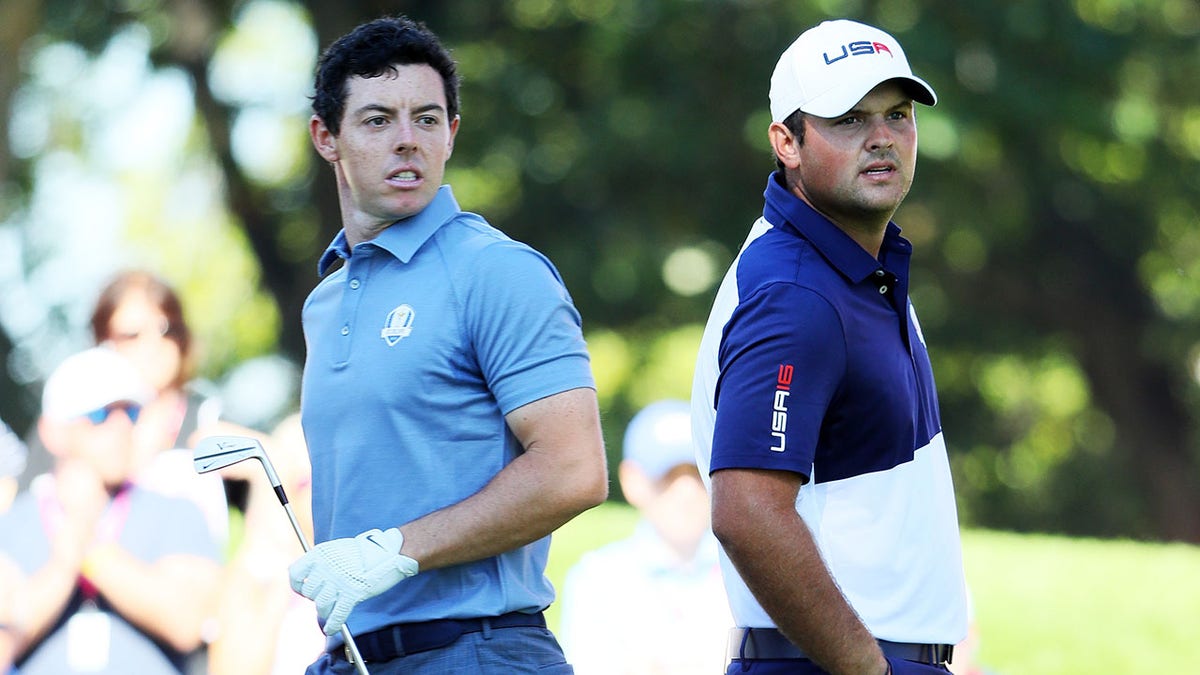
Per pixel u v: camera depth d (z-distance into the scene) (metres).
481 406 13.33
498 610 13.16
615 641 19.80
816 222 12.95
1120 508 91.62
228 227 91.94
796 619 12.27
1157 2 71.69
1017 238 75.69
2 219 78.56
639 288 72.88
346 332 13.59
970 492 94.19
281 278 80.75
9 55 62.88
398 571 12.75
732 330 12.77
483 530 12.88
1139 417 86.31
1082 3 70.38
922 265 76.56
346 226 14.23
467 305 13.28
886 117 13.05
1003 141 68.81
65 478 18.38
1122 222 76.75
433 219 13.71
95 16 74.38
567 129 72.19
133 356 18.53
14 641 18.16
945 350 82.38
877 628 12.68
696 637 19.78
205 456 13.41
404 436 13.24
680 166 70.19
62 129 81.19
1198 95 73.50
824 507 12.74
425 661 13.11
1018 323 81.69
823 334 12.49
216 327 97.00
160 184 89.69
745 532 12.27
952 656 13.20
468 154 71.50
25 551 18.23
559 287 13.63
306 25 77.50
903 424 12.77
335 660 13.70
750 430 12.37
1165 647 29.84
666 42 70.31
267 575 18.77
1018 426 94.75
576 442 13.09
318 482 13.73
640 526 20.20
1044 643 29.97
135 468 18.48
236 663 18.58
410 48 13.75
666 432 20.05
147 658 18.30
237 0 75.44
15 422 73.44
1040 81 68.19
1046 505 94.69
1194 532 87.94
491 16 73.38
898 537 12.77
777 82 13.33
